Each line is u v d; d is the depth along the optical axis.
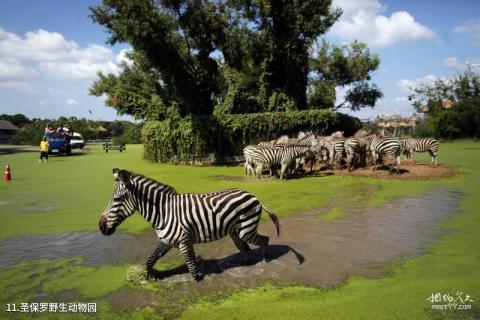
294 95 24.88
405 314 4.57
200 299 5.05
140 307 4.89
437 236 7.48
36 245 7.43
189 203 5.39
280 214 9.43
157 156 23.38
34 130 58.03
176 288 5.36
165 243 5.43
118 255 6.78
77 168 20.59
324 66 36.31
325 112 21.78
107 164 22.67
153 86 27.38
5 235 8.10
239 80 23.41
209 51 24.33
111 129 84.56
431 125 44.66
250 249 6.30
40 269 6.22
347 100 38.22
